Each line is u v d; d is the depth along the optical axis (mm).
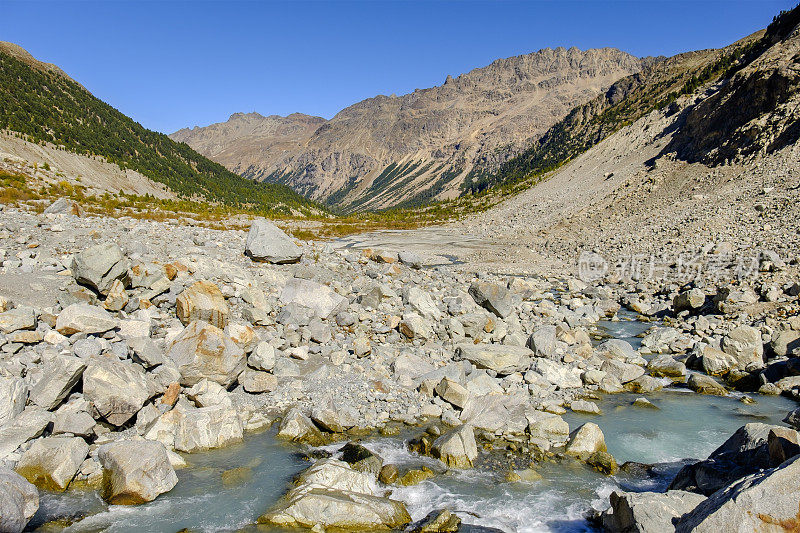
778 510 5828
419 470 10680
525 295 33281
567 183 102750
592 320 26922
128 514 8852
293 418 12469
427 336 19766
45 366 12148
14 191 50062
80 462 9797
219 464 10828
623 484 10359
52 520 8484
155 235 27375
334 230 93062
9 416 10234
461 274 42031
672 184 64188
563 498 9828
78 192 76812
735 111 65375
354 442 12031
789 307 22172
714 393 16078
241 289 20328
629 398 15742
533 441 12195
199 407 12977
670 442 12406
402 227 101562
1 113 135125
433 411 13766
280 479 10266
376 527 8758
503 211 101062
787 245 31266
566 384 16312
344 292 23547
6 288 15664
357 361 17078
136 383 11867
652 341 21734
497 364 16891
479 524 8945
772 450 8227
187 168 189750
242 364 14648
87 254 16438
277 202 196250
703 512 6598
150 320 16203
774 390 15789
